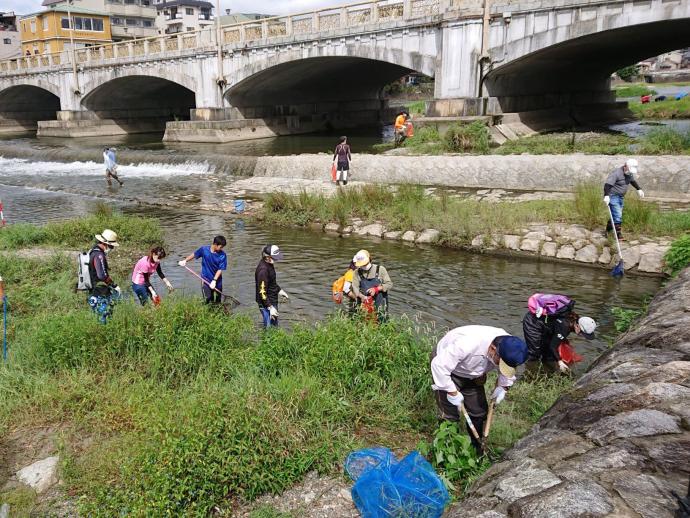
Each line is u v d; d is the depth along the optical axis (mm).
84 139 40906
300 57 31016
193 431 4383
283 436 4664
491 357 4219
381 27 27328
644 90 53906
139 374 6023
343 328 6340
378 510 3934
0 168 27297
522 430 5023
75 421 5191
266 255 7539
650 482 3002
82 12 61781
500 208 13102
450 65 25375
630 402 3980
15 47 71875
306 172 20531
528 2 22984
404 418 5328
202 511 4043
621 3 21156
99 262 7430
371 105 48000
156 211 16844
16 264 10508
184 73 36469
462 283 9836
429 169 18062
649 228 11039
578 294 9141
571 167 15648
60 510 4168
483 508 3287
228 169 23250
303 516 4133
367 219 14000
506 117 27250
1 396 5566
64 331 6492
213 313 7246
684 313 5914
